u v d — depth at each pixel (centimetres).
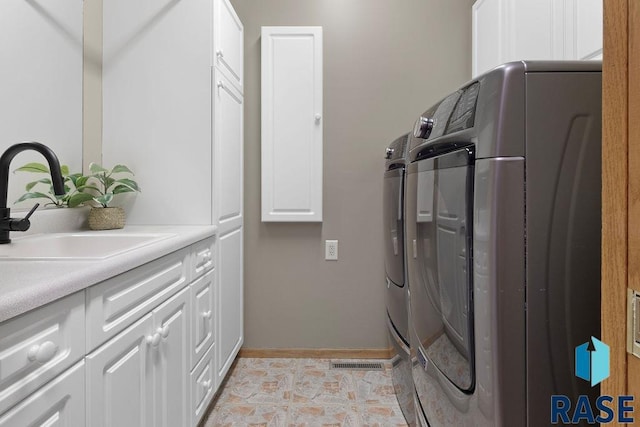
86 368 81
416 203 113
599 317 70
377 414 175
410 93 236
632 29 44
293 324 238
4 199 119
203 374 159
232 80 208
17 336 63
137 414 104
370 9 235
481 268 72
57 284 71
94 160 180
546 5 166
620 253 46
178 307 134
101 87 183
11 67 136
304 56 228
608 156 48
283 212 230
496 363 70
